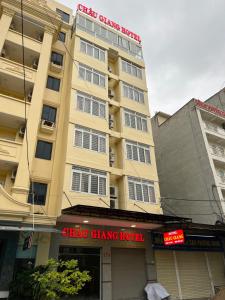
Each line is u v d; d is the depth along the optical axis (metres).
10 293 9.06
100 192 13.05
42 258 10.66
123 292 12.02
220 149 20.97
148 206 14.34
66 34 18.33
